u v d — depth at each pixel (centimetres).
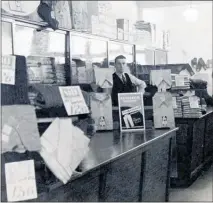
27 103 173
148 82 457
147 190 314
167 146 364
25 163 157
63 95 194
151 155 321
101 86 388
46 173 172
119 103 375
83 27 406
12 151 157
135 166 288
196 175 417
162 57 497
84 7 411
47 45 358
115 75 411
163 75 405
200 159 452
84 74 415
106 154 247
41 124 184
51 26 333
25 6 311
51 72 352
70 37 386
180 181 394
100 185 228
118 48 494
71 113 192
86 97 248
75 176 188
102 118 368
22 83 173
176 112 427
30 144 161
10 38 300
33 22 321
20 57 174
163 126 381
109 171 243
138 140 308
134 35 499
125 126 368
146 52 510
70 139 179
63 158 172
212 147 475
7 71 164
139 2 505
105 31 439
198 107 425
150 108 404
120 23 473
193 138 418
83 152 187
